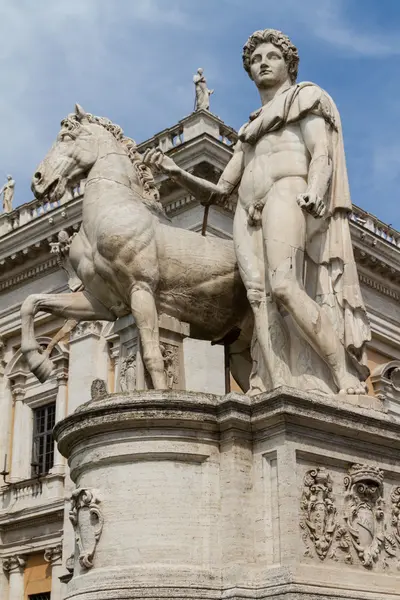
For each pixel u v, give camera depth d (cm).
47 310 1136
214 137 3019
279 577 852
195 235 1127
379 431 976
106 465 934
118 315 1120
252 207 1075
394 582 942
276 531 884
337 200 1062
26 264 3991
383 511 965
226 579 870
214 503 909
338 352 1015
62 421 978
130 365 1082
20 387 4028
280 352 1034
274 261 1022
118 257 1056
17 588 3728
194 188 1155
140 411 923
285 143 1077
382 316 4103
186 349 2773
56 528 3631
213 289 1109
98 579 883
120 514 909
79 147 1152
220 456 926
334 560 907
